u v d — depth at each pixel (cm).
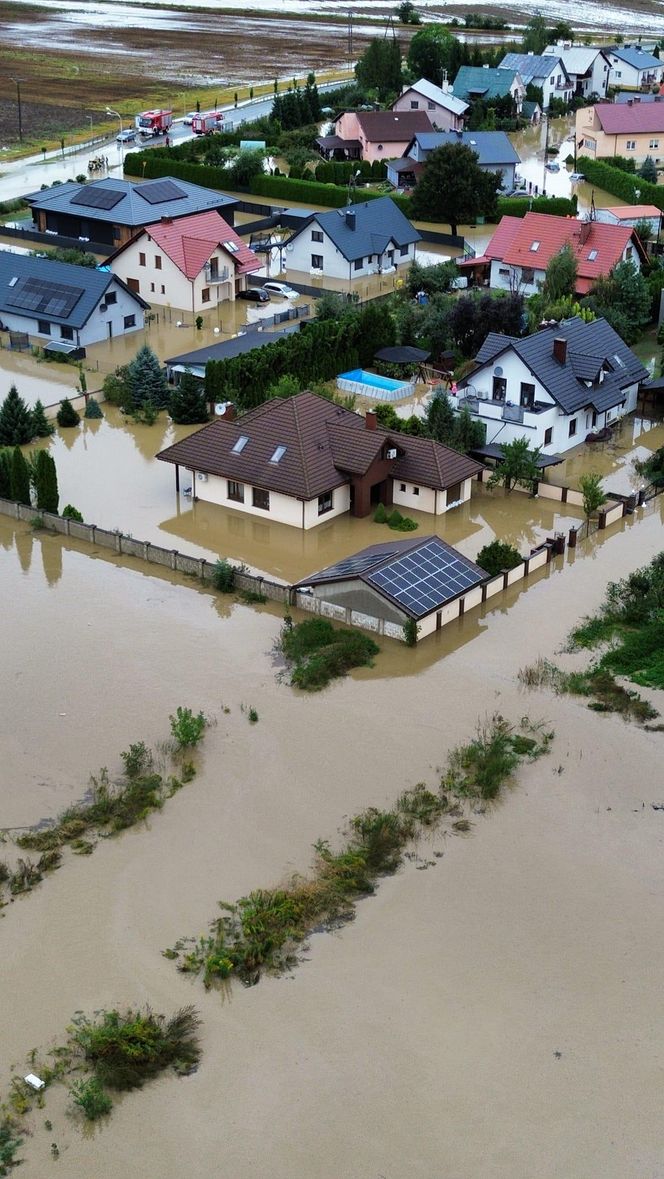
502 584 6172
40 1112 3469
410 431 7569
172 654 5588
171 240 10569
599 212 12181
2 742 4981
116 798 4656
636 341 9869
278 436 6844
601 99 19212
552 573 6400
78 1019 3744
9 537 6631
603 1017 3800
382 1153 3372
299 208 13812
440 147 12344
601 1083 3584
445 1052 3669
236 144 15888
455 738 5047
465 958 4006
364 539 6700
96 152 16012
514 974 3950
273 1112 3484
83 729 5059
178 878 4300
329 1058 3647
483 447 7625
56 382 8875
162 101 18862
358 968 3956
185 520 6881
